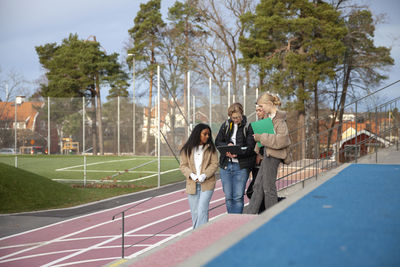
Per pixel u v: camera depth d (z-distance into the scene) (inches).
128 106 1577.3
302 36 1347.2
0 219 502.9
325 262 64.6
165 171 991.0
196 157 250.2
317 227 87.7
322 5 1348.4
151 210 534.3
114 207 574.2
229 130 257.3
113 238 393.7
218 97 893.2
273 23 1298.0
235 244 76.7
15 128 1537.9
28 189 628.7
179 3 1691.7
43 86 1943.9
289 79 1293.1
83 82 1839.3
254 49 1360.7
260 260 66.4
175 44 1726.1
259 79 1530.5
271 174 221.8
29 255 342.6
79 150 1571.1
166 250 140.3
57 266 308.3
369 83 1417.3
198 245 139.4
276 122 221.5
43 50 2086.6
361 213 101.7
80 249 356.2
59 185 689.0
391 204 113.4
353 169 214.4
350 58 1437.0
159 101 725.9
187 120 854.5
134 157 1434.5
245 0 1581.0
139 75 1803.6
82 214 534.0
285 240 78.1
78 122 1569.9
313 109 1491.1
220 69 1651.1
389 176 180.2
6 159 1309.1
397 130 346.3
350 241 76.4
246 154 248.8
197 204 253.9
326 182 162.1
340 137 419.8
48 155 1477.6
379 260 65.1
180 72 1690.5
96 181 821.9
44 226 464.1
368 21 1412.4
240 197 252.5
